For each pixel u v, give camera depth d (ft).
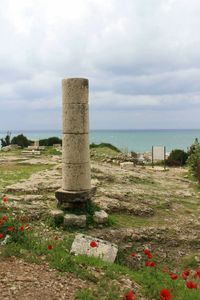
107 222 42.93
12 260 25.53
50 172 70.59
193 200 60.54
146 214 49.47
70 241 34.91
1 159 94.38
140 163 108.37
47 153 113.39
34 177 64.59
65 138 44.19
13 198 48.37
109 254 31.91
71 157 43.83
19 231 30.30
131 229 42.19
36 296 20.65
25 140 155.02
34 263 25.52
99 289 22.62
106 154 108.58
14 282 21.98
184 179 79.97
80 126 43.62
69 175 44.06
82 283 23.44
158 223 46.52
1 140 156.66
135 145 437.99
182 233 43.62
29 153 113.29
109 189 58.54
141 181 71.41
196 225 46.57
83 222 41.32
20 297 20.26
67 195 43.50
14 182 59.72
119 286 24.04
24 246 28.58
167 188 67.72
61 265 25.44
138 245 39.45
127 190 59.72
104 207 47.47
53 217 41.83
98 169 73.61
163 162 114.83
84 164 44.14
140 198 55.62
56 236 36.63
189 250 40.37
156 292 24.36
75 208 43.78
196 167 78.74
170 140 632.79
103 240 36.19
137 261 36.22
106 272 26.17
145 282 25.98
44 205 46.01
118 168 83.35
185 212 52.85
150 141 579.89
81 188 43.98
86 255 29.71
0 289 20.88
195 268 36.32
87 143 44.45
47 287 21.95
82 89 43.47
